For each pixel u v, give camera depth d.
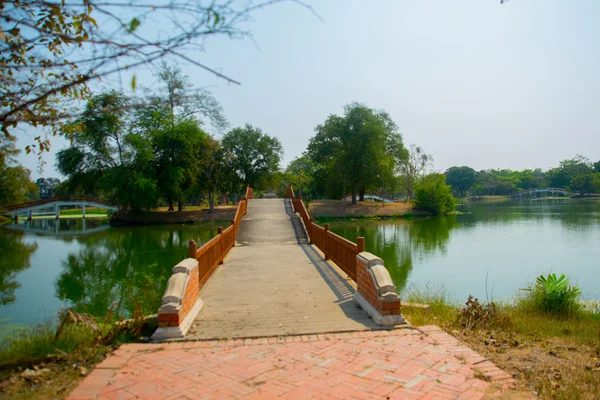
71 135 4.28
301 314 5.96
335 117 45.97
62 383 3.62
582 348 4.84
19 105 2.82
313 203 49.78
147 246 21.91
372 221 39.91
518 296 9.66
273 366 3.92
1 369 4.00
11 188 39.72
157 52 2.22
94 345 4.53
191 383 3.54
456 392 3.31
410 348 4.38
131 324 5.07
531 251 18.66
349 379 3.58
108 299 10.29
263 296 7.20
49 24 2.57
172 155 37.34
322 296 7.12
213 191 41.62
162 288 10.55
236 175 49.19
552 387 3.51
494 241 22.42
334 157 48.06
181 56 2.25
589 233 25.34
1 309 9.65
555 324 6.34
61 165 36.44
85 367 4.00
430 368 3.81
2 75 2.97
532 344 5.03
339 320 5.60
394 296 5.30
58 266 16.39
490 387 3.42
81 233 30.06
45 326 6.25
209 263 9.16
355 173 46.47
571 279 12.78
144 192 34.78
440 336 4.83
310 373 3.73
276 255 12.63
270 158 49.09
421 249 19.70
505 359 4.34
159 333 4.88
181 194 39.44
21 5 2.32
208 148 40.03
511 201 97.75
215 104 34.91
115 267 15.69
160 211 41.34
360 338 4.79
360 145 44.47
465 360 4.01
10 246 22.88
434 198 46.25
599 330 5.81
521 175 129.25
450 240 23.20
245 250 14.06
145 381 3.59
